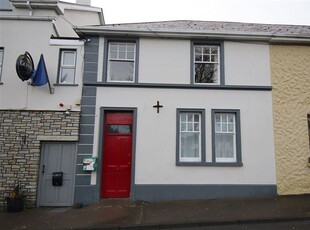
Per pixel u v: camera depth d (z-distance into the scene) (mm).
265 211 7051
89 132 8711
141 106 8922
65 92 8867
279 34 9281
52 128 8641
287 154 8945
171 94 9039
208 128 8930
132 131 8883
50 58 9047
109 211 7508
